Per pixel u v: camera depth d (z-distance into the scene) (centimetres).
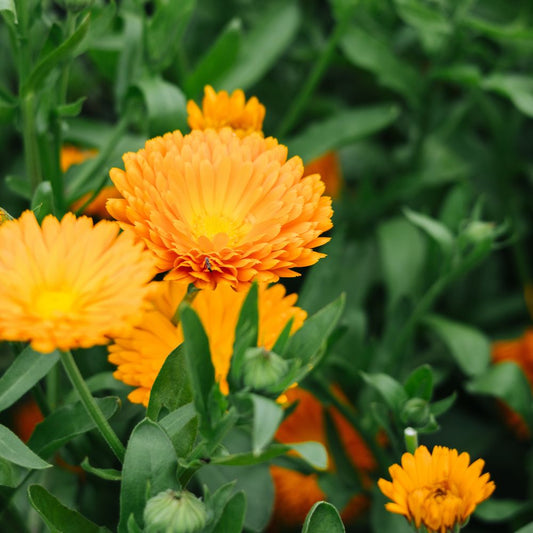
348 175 117
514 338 103
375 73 107
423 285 95
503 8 115
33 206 78
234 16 117
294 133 117
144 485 73
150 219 74
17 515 80
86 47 86
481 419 95
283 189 76
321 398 86
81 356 83
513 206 112
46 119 86
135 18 92
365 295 99
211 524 73
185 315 71
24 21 83
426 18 100
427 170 109
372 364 92
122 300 70
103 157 90
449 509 74
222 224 77
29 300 70
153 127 87
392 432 84
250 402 72
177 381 75
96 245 72
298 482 86
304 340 75
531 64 117
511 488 93
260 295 79
